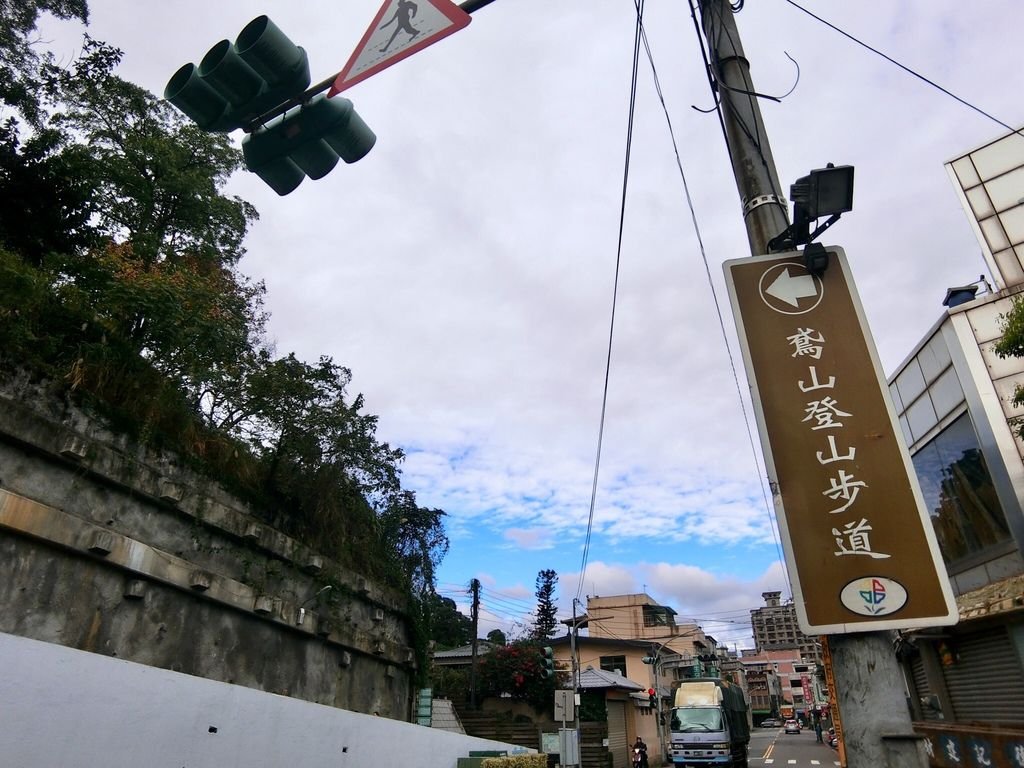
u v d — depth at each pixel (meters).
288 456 11.91
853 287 3.92
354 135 4.19
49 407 7.47
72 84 12.86
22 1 11.80
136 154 13.28
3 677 4.79
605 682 27.48
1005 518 10.19
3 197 11.75
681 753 23.58
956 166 12.39
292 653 10.53
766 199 4.26
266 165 4.27
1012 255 11.41
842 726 3.02
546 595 46.75
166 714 6.14
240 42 3.80
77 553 7.16
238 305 12.67
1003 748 9.11
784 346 3.82
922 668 12.70
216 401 11.86
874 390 3.61
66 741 5.15
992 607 9.18
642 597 50.47
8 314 7.48
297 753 8.01
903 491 3.32
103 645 7.32
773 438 3.60
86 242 12.57
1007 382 10.61
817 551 3.28
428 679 15.48
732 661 62.22
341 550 12.58
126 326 9.48
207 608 8.93
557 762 20.81
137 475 8.27
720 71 4.77
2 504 6.45
